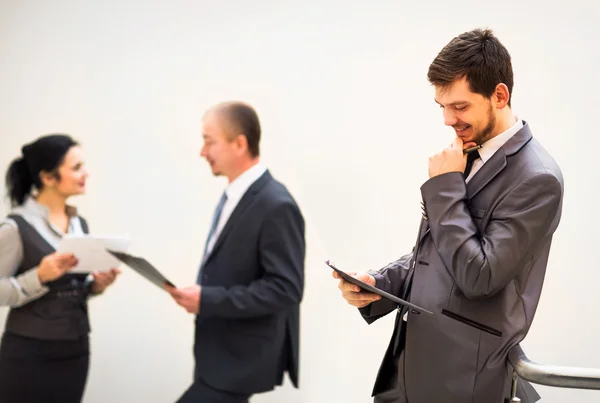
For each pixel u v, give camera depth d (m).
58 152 2.82
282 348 2.71
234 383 2.60
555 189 1.52
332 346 3.19
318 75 3.26
